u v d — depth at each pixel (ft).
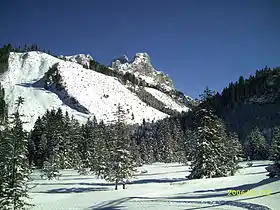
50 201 142.82
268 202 80.94
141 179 221.87
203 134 171.01
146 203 107.55
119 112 209.77
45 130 354.95
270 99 596.70
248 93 646.74
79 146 339.57
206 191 124.16
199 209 83.66
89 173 277.23
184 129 519.60
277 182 101.81
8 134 105.09
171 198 112.68
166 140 435.53
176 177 223.51
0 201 100.78
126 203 114.21
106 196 142.10
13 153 103.30
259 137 375.25
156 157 438.40
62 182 221.46
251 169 220.64
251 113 575.38
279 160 120.67
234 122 567.59
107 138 257.55
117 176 176.55
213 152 168.25
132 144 405.59
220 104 649.61
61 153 295.89
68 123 360.07
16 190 102.06
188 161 386.73
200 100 177.78
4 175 101.81
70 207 122.21
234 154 189.88
